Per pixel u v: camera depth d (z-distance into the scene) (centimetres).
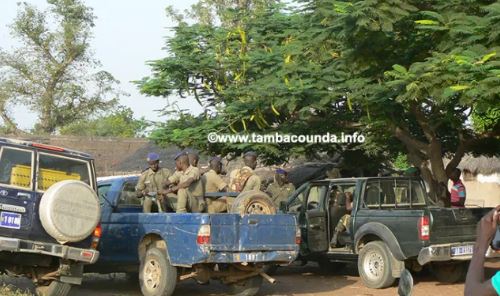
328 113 2198
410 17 1664
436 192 2241
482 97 1389
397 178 1767
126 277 1816
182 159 1559
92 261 1306
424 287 1659
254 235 1427
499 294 409
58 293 1329
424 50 1764
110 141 4125
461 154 2362
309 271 2000
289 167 3059
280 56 1984
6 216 1235
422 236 1556
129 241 1509
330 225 1798
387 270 1614
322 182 1833
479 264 427
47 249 1255
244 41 2197
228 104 2116
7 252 1281
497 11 1380
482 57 1384
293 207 1869
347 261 1764
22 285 1565
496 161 3638
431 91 1471
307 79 1838
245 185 1620
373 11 1509
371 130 2259
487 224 435
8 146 1257
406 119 2269
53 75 5806
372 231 1653
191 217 1381
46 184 1295
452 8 1570
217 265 1480
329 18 1611
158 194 1553
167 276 1406
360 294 1563
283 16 2244
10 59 5791
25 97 5816
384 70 1797
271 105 1908
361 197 1720
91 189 1288
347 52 1747
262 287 1675
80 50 5803
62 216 1248
